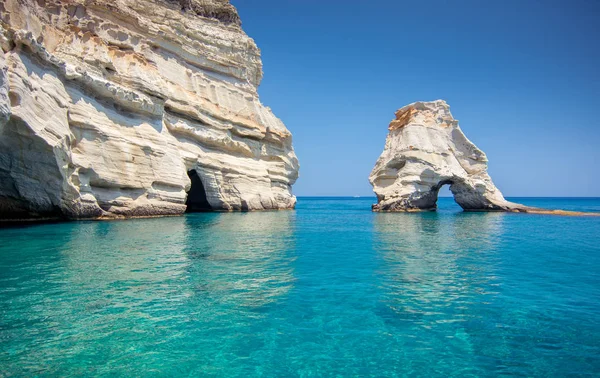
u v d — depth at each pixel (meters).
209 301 8.05
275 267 11.35
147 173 25.73
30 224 19.11
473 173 40.88
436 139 40.31
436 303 8.12
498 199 41.44
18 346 5.82
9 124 15.42
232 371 5.33
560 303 8.13
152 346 5.97
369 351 5.96
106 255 12.24
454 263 12.20
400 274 10.62
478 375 5.28
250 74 42.19
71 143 20.27
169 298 8.15
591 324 7.00
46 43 22.53
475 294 8.75
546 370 5.42
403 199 39.03
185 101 32.00
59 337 6.16
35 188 18.36
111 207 23.48
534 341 6.33
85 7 27.34
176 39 34.28
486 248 15.30
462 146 41.41
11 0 17.48
